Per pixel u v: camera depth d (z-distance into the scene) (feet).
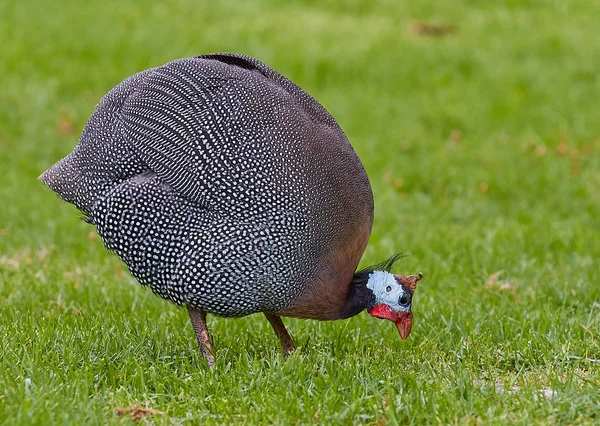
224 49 73.56
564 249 42.04
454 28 82.74
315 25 81.25
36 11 80.02
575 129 63.62
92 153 27.22
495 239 42.93
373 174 56.13
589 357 27.91
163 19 79.97
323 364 26.61
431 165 57.36
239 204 25.86
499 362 27.71
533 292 34.91
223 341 30.01
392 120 65.05
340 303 27.14
